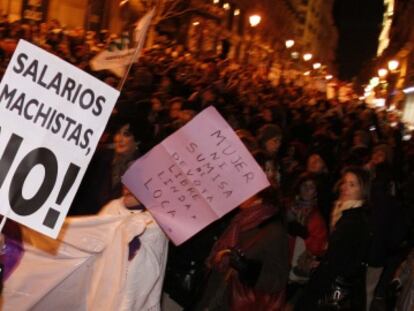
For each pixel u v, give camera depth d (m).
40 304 4.23
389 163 8.18
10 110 3.16
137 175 4.32
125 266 4.14
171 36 43.09
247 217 4.80
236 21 56.38
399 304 5.26
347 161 9.07
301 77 42.12
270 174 4.91
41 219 3.23
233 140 4.32
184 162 4.33
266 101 16.30
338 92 38.94
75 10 32.62
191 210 4.33
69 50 15.25
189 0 43.56
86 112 3.28
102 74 7.91
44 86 3.21
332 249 5.13
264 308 4.76
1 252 3.39
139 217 4.23
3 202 3.17
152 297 4.35
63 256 4.21
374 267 6.59
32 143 3.20
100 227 4.26
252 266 4.66
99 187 4.80
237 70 25.59
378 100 47.97
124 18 19.69
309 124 13.06
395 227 6.41
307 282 5.52
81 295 4.27
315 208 6.02
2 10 27.98
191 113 7.01
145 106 7.79
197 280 5.16
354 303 5.17
